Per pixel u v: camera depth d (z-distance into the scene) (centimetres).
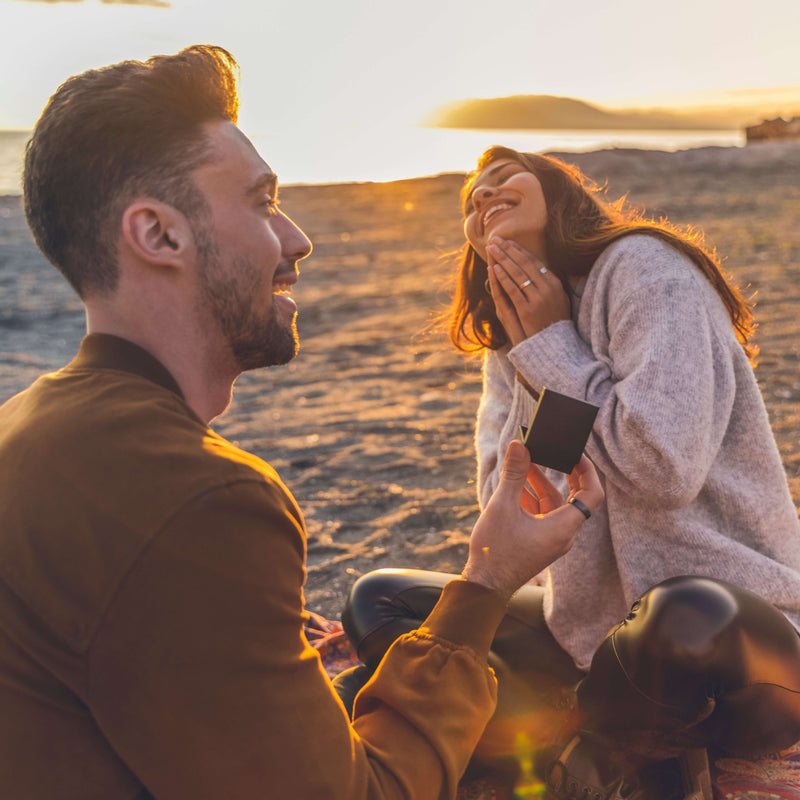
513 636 199
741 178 1802
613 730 163
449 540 361
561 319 195
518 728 175
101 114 104
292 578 102
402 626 193
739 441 184
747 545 181
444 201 1805
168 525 93
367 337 830
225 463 99
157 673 92
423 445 507
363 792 104
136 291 109
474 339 231
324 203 1864
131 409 101
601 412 173
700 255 188
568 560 187
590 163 2014
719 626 150
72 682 94
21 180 111
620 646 158
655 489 168
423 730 114
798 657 157
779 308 776
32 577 95
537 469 155
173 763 95
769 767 180
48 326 941
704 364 172
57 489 97
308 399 641
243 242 110
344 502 419
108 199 105
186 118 107
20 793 96
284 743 98
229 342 115
